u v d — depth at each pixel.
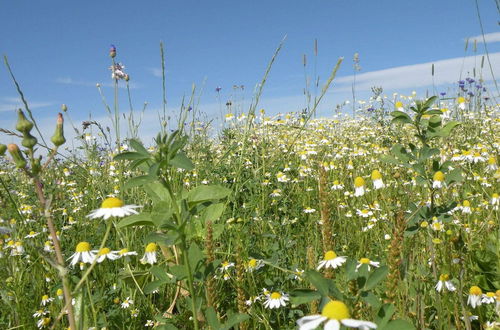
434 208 0.28
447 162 0.30
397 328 0.15
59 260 0.17
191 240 0.31
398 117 0.30
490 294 0.28
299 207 0.54
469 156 0.56
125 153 0.18
